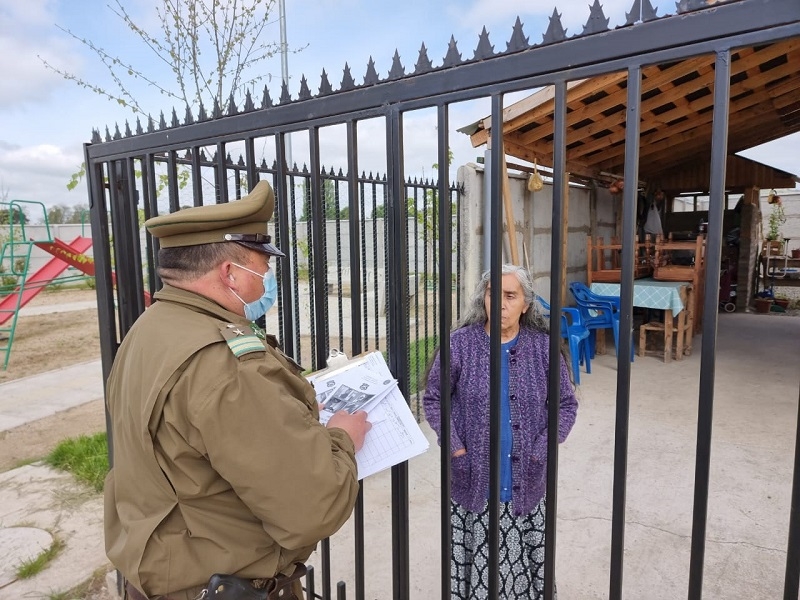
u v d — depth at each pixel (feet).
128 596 4.92
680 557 9.20
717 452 13.17
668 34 3.32
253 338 4.13
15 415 18.24
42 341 31.73
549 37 3.77
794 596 3.44
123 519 4.35
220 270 4.45
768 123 27.53
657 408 16.51
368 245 25.05
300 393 4.43
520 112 17.21
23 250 58.18
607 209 29.04
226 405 3.76
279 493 3.83
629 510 10.72
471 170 17.80
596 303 21.31
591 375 20.26
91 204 7.76
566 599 8.28
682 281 22.80
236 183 8.09
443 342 4.78
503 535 6.93
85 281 62.13
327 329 5.75
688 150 29.22
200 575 4.14
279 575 4.65
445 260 4.65
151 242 7.21
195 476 3.99
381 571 9.16
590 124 20.08
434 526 10.39
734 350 24.04
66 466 13.53
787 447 13.41
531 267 22.24
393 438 5.07
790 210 48.55
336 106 5.00
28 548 10.07
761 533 9.77
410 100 4.54
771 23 3.01
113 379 4.70
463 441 7.11
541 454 6.80
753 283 38.19
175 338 4.05
